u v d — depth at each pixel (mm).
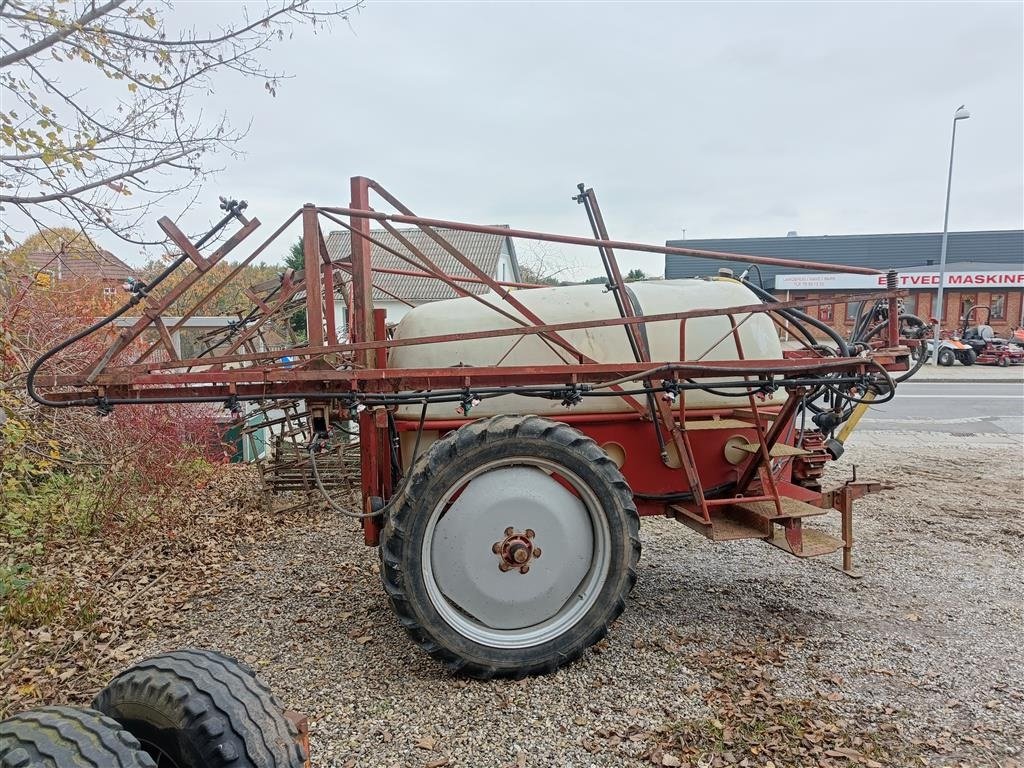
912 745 2693
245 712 1890
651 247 3471
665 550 5023
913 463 8117
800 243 31578
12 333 4266
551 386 3271
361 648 3570
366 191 3607
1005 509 6113
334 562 4945
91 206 4117
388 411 3688
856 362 3533
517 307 3598
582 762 2623
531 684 3174
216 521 6012
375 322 3805
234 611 4102
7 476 4613
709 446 4129
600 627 3277
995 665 3305
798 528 3701
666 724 2842
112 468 5840
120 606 4207
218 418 7754
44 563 4918
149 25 4266
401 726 2859
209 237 3023
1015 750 2662
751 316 4172
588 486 3238
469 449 3098
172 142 4465
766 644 3533
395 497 3205
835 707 2953
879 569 4609
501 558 3213
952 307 26859
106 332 5234
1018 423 11195
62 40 4039
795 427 4660
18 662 3514
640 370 3375
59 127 3895
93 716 1592
